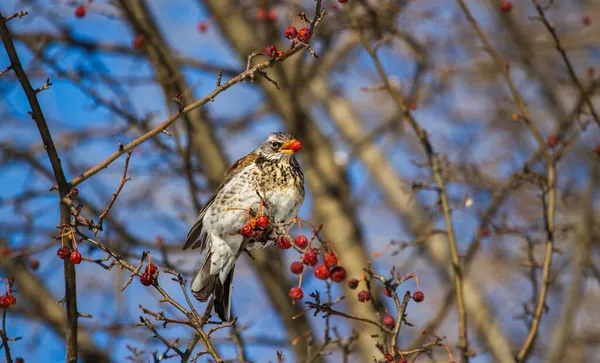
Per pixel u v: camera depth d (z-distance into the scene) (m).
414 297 7.07
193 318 7.07
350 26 10.62
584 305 16.27
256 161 9.64
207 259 9.22
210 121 13.84
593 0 16.59
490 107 17.33
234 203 9.30
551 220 9.69
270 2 14.02
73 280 7.29
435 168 10.10
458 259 9.57
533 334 9.27
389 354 6.89
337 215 14.54
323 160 15.09
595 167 12.70
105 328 11.84
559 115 15.30
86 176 7.14
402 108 10.25
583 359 15.82
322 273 6.82
